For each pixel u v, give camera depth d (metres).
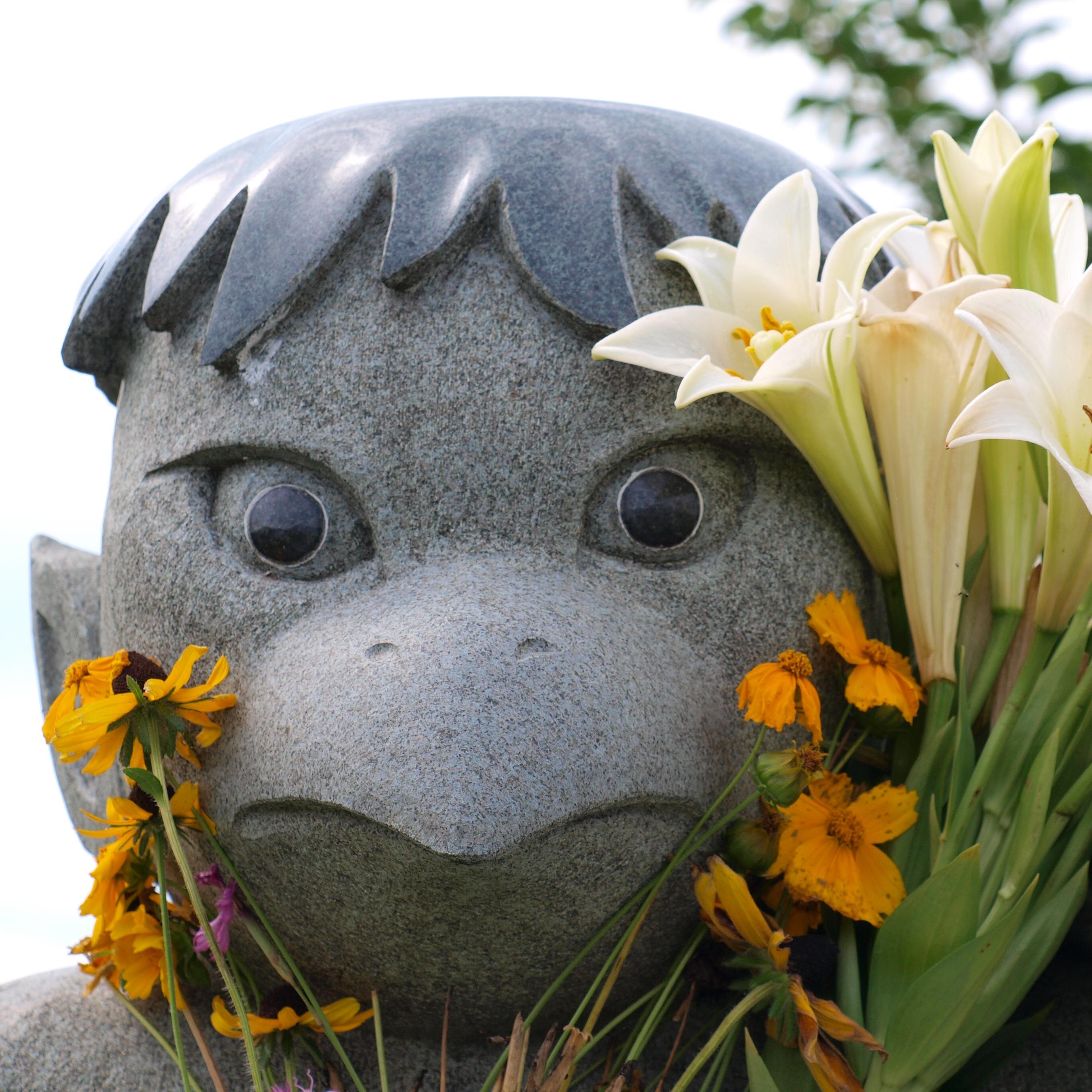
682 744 1.37
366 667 1.32
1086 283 1.21
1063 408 1.26
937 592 1.47
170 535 1.52
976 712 1.49
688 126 1.67
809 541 1.54
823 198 1.71
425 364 1.45
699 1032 1.49
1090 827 1.42
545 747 1.25
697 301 1.54
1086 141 2.95
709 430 1.48
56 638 2.13
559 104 1.63
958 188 1.46
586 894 1.35
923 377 1.43
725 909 1.37
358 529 1.48
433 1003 1.45
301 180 1.55
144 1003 1.65
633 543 1.48
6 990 1.75
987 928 1.36
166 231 1.63
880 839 1.42
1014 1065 1.58
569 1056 1.28
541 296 1.46
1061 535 1.35
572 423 1.45
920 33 3.28
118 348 1.73
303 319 1.49
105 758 1.37
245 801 1.37
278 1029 1.43
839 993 1.42
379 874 1.32
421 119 1.59
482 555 1.43
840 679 1.57
